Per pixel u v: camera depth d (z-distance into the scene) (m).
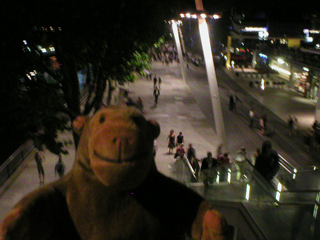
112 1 10.85
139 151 1.81
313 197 8.74
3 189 14.27
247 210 8.21
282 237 7.57
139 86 38.28
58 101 11.59
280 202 7.86
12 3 9.02
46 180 15.59
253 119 25.03
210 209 2.07
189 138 22.69
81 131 2.13
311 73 34.38
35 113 10.61
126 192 2.00
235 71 51.19
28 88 10.73
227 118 27.41
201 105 31.25
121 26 11.73
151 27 12.84
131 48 12.80
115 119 1.89
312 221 7.31
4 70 9.54
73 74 12.76
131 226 1.99
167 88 37.91
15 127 10.72
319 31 54.50
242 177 10.09
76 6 10.17
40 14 9.62
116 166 1.76
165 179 2.16
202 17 15.65
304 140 21.12
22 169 16.44
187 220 2.09
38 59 10.80
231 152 20.47
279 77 44.56
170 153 19.81
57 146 11.72
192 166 15.07
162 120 26.36
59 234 2.02
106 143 1.78
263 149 10.38
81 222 2.00
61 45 11.21
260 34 60.72
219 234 1.94
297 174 10.62
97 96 13.91
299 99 34.91
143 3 11.74
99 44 11.72
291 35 58.78
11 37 9.30
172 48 70.19
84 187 2.00
